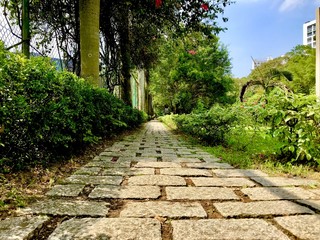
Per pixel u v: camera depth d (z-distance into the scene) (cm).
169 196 227
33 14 771
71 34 841
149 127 1761
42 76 310
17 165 289
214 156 466
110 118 653
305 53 2644
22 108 266
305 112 354
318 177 306
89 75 717
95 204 203
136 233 153
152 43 1272
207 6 928
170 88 2258
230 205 205
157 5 876
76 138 432
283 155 401
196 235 151
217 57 2175
